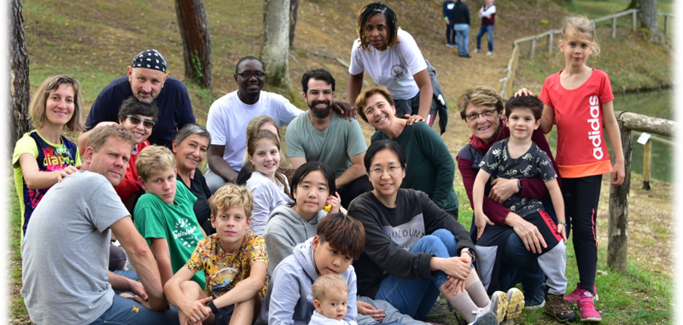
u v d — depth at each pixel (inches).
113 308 132.4
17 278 172.2
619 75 893.8
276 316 131.2
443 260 144.9
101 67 432.5
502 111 175.0
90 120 194.1
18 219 211.8
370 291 159.2
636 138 459.5
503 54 835.4
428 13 917.8
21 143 157.4
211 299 135.2
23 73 249.6
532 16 1072.8
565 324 165.9
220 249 140.7
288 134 203.3
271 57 464.1
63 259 125.1
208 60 436.5
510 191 165.9
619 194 217.9
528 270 169.0
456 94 610.2
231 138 220.4
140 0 661.9
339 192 204.5
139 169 145.5
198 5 422.3
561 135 175.8
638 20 1043.3
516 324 164.7
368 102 185.3
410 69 216.1
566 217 178.7
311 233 154.4
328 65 594.9
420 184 188.5
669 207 406.3
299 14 742.5
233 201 135.0
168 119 199.5
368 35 212.8
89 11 581.3
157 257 143.0
